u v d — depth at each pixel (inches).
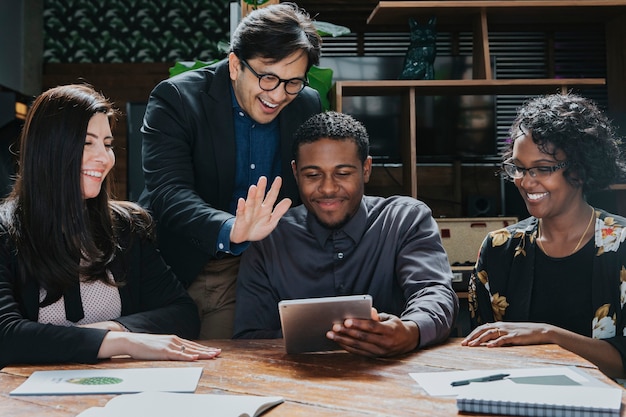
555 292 67.7
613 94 148.0
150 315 65.0
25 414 39.7
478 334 59.3
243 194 78.2
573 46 161.3
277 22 68.3
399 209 70.6
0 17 215.8
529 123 66.4
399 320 54.8
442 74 141.6
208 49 254.8
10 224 62.9
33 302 62.5
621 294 64.6
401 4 127.5
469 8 129.9
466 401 39.0
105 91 252.2
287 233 70.2
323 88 118.7
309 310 52.9
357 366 50.7
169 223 70.2
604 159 66.1
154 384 45.3
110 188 69.6
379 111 137.6
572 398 38.9
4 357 53.9
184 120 74.2
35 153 61.8
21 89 232.7
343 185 66.2
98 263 64.5
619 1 131.7
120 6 254.2
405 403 40.9
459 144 138.6
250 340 62.3
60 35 253.8
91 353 52.9
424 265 66.1
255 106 71.6
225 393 43.7
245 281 69.5
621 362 60.4
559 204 66.3
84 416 37.6
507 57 161.6
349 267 68.6
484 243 72.8
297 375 48.1
